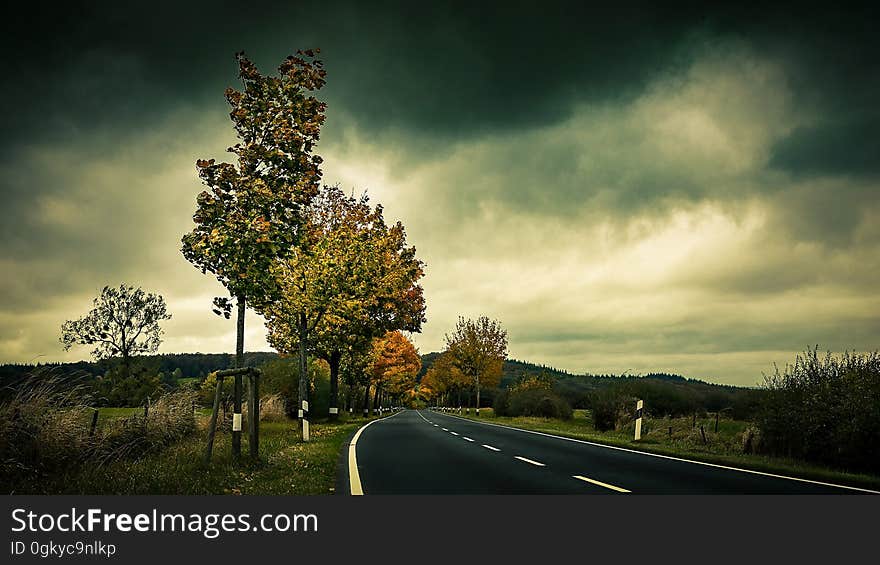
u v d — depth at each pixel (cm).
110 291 5081
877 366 1416
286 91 1241
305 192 1255
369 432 2631
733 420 3047
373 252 2683
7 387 1045
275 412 2988
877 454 1316
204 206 1197
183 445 1491
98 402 1201
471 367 6919
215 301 1277
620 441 2061
